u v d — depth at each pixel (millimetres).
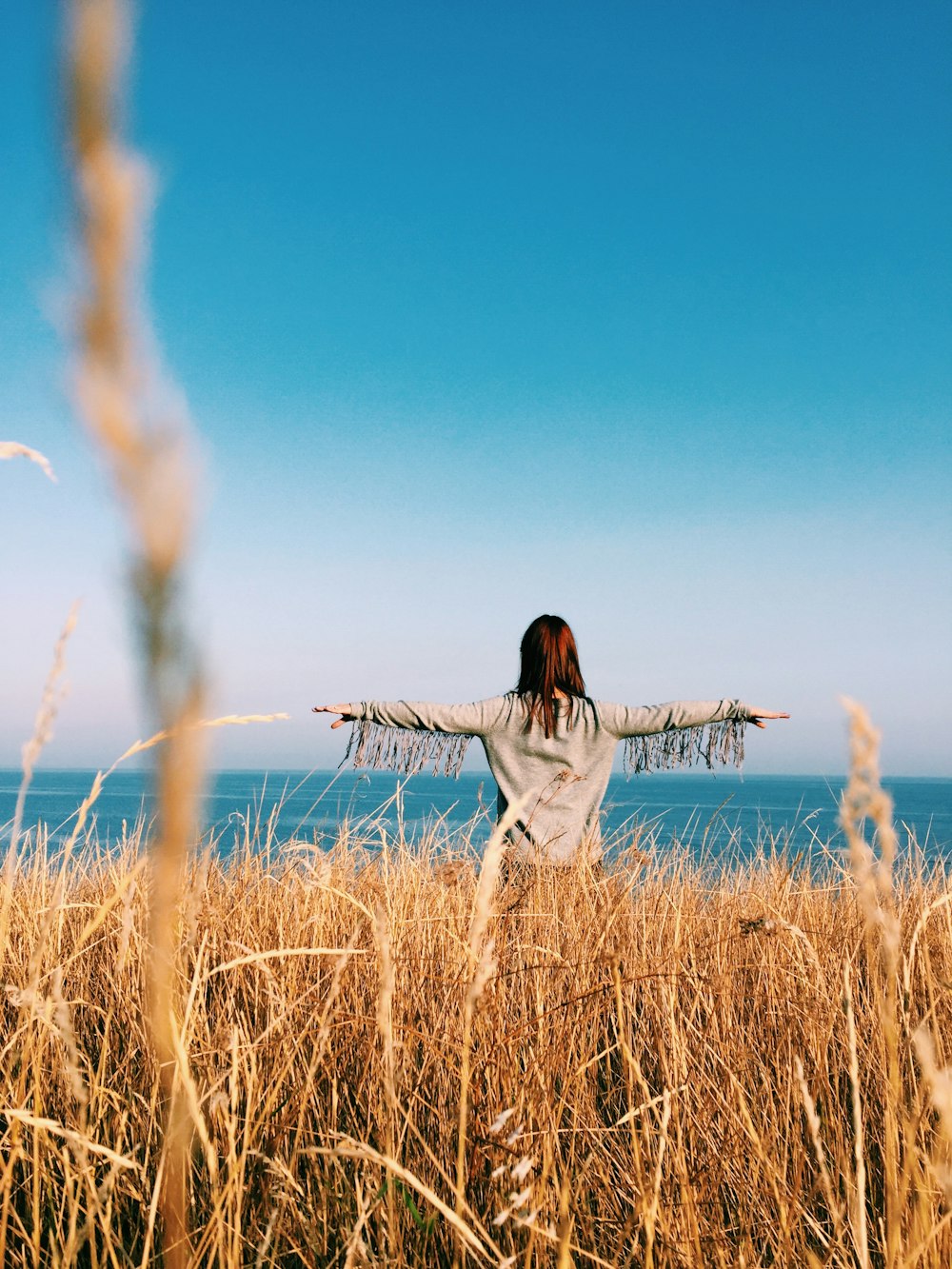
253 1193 1924
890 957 1216
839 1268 1735
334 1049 2361
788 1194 1826
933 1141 1923
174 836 332
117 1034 2492
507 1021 2355
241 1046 2016
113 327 241
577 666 4703
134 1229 1846
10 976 2447
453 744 4691
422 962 2555
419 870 3416
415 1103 2227
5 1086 1990
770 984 2764
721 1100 2236
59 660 1091
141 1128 2049
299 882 3240
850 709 1049
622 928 2965
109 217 230
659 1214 1724
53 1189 1885
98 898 2832
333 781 4531
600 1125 2232
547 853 4094
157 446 257
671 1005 2316
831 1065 2467
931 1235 1419
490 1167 2016
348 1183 1958
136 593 273
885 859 1068
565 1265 1396
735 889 3645
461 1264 1736
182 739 305
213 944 2475
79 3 217
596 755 4625
